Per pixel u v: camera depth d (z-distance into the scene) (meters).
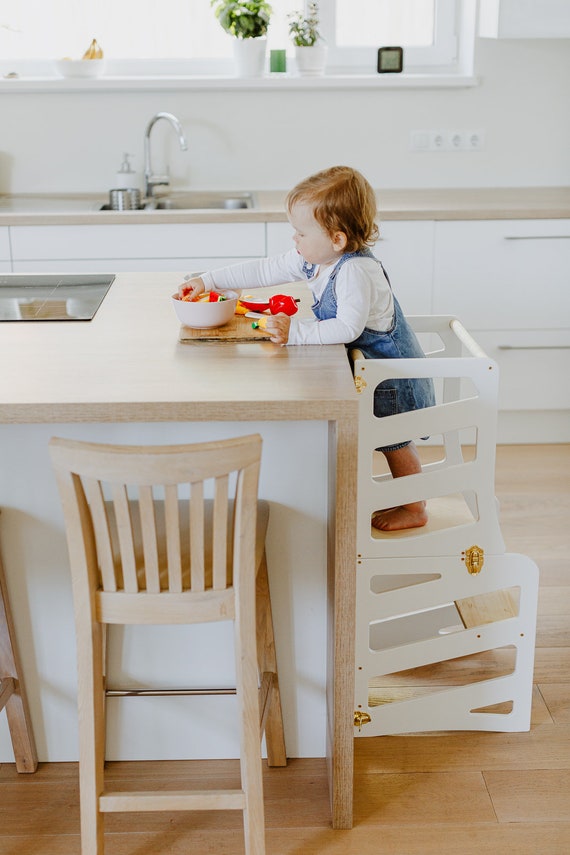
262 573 1.90
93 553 1.58
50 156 3.88
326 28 3.85
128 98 3.81
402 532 2.05
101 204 3.72
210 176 3.93
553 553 2.92
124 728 2.04
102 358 1.79
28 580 1.95
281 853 1.84
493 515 2.02
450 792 1.98
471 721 2.15
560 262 3.49
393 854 1.83
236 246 3.39
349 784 1.87
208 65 3.88
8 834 1.89
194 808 1.68
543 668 2.38
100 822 1.70
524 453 3.69
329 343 1.88
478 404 1.93
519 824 1.90
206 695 2.01
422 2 3.85
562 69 3.82
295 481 1.89
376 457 3.63
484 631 2.09
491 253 3.47
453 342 2.30
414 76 3.75
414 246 3.45
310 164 3.92
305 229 1.90
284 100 3.83
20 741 2.02
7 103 3.81
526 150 3.92
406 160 3.92
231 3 3.68
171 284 2.39
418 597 2.06
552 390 3.66
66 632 1.99
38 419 1.56
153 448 1.44
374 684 2.30
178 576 1.55
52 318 2.05
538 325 3.57
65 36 3.84
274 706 1.99
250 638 1.60
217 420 1.58
